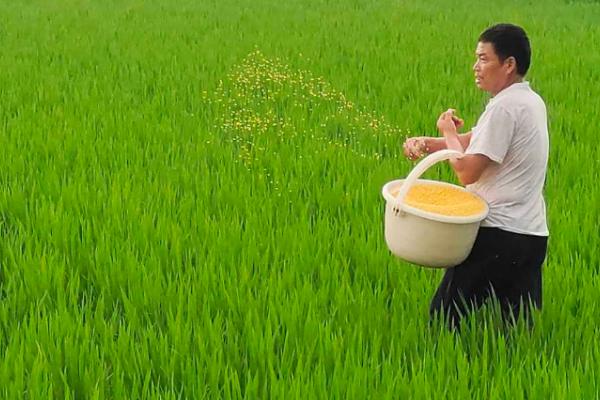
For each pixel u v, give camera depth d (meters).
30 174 8.40
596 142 10.25
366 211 7.75
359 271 6.39
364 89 13.06
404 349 5.23
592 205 7.75
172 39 17.03
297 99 12.10
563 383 4.64
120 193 7.88
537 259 5.25
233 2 23.80
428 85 12.91
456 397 4.62
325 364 5.04
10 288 6.09
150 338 5.15
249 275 6.22
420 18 21.20
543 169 5.18
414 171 4.92
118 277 6.14
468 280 5.28
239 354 5.20
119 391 4.62
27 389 4.68
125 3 22.88
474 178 5.11
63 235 6.85
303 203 7.94
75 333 5.29
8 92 12.06
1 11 20.48
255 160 9.08
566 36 18.48
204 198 7.95
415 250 5.00
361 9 22.97
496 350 5.12
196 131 10.30
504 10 23.70
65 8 21.52
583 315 5.63
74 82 13.02
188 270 6.26
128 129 10.24
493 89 5.18
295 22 19.86
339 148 9.63
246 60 14.12
